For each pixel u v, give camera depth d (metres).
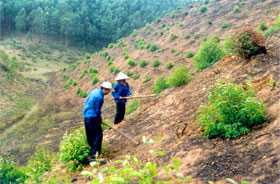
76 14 106.50
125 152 4.29
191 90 5.89
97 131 4.25
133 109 11.33
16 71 39.81
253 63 5.08
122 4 123.06
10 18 106.75
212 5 44.09
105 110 19.44
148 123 5.36
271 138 2.58
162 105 6.14
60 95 35.03
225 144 2.96
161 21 56.38
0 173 6.58
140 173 1.80
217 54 9.77
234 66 5.58
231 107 3.12
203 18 38.41
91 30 107.75
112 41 104.38
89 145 4.42
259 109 3.06
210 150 2.96
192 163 2.83
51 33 101.19
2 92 27.34
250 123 3.06
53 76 52.69
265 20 20.44
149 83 20.97
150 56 31.86
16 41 88.88
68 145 4.45
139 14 111.56
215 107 3.22
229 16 31.83
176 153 3.25
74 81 40.34
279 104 3.19
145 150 3.88
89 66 49.69
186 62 21.11
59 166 5.14
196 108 4.61
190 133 3.75
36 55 76.50
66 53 88.94
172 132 4.05
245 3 34.72
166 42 35.19
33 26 100.69
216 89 3.41
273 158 2.25
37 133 15.98
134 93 20.52
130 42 52.66
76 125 17.34
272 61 4.72
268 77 4.23
